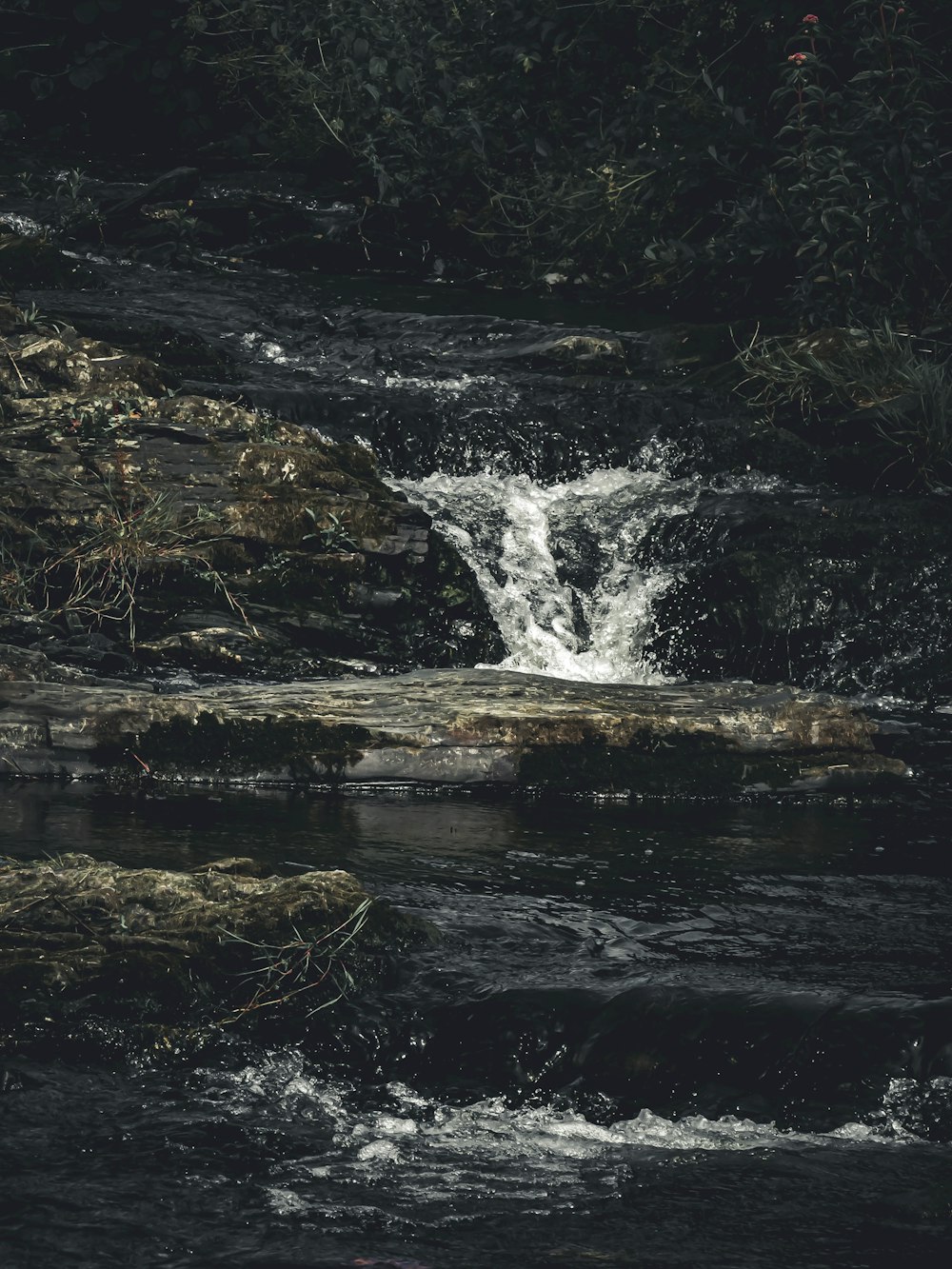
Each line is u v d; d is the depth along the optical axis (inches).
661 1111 147.4
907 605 345.4
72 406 339.6
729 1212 130.2
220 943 170.2
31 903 175.3
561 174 592.7
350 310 490.9
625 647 347.9
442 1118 145.9
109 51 691.4
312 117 665.0
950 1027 152.9
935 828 241.6
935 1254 124.0
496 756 257.8
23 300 439.5
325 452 349.7
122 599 310.7
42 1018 155.9
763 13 567.5
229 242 575.5
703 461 393.1
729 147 553.0
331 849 217.0
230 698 265.7
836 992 162.9
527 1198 132.0
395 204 590.6
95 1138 139.0
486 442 384.8
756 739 266.5
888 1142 142.5
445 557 335.6
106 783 249.9
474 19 628.4
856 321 471.2
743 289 537.6
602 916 192.7
